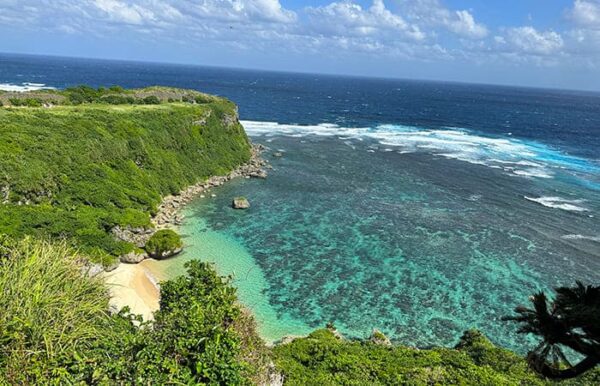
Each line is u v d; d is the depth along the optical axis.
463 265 46.44
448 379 24.38
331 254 47.41
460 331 35.62
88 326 13.74
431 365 26.78
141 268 39.44
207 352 14.54
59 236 37.69
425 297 40.19
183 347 14.67
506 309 38.91
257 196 64.88
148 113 71.00
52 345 12.42
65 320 13.22
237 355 15.82
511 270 45.78
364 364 25.56
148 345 14.16
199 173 69.25
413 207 63.47
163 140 66.56
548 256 49.16
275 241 49.75
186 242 47.53
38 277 13.82
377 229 54.78
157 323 16.28
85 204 45.75
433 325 36.22
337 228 54.50
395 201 65.81
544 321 10.34
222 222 54.19
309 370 24.39
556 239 53.72
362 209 61.66
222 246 47.50
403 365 26.38
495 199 68.44
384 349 29.30
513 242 52.53
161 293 20.66
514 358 28.41
